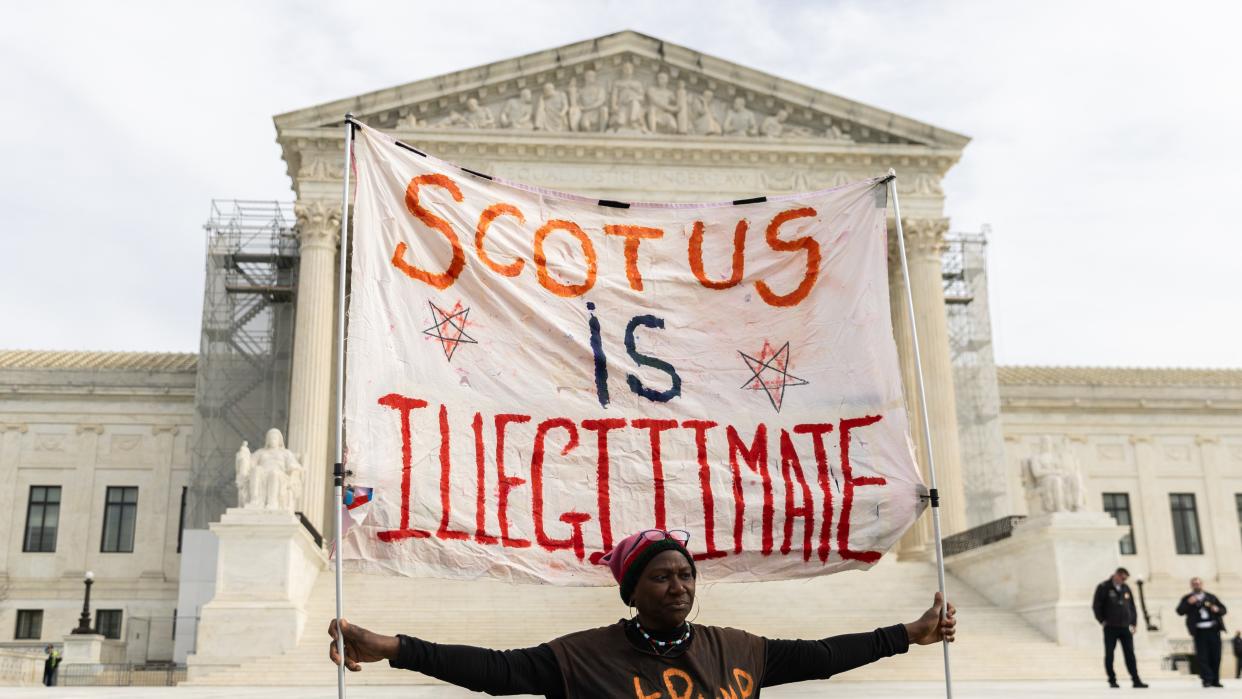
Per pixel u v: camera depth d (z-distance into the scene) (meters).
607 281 8.22
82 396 59.69
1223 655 37.72
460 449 7.64
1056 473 34.88
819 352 8.24
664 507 7.79
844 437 8.06
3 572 57.69
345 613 33.91
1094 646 32.59
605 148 50.31
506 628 32.75
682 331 8.20
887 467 8.01
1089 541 33.84
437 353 7.78
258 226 54.97
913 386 49.41
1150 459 64.81
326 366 47.00
